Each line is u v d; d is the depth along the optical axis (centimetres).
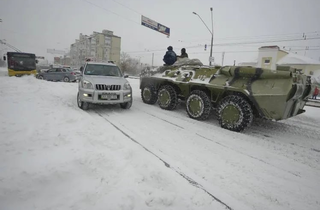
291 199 229
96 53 5881
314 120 618
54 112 474
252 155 339
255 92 405
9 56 1650
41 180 210
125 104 603
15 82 1063
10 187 194
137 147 326
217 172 274
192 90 580
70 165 244
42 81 1264
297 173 288
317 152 368
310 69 2461
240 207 208
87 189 205
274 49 2664
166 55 721
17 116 422
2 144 287
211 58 1727
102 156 272
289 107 403
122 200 192
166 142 367
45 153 271
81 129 373
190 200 209
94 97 534
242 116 426
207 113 508
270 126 530
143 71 764
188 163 292
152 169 255
